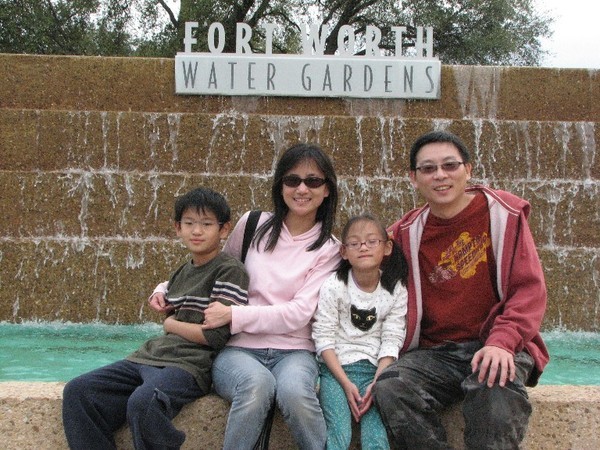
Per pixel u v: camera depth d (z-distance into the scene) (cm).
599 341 757
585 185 885
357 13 2456
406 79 1059
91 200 865
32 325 789
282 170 335
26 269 805
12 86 1037
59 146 938
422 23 2305
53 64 1044
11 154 931
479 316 318
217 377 305
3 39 2231
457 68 1073
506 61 2420
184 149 950
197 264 329
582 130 959
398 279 321
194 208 321
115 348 655
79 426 291
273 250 334
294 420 285
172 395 293
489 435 276
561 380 561
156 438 281
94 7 2339
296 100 1058
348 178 891
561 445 316
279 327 313
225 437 289
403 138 953
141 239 847
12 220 856
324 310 318
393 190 881
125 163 943
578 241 880
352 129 953
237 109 1052
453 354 313
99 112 944
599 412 316
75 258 810
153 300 332
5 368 561
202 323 316
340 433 293
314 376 306
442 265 321
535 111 1073
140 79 1052
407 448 294
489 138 955
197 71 1049
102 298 805
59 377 534
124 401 299
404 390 291
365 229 314
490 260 315
